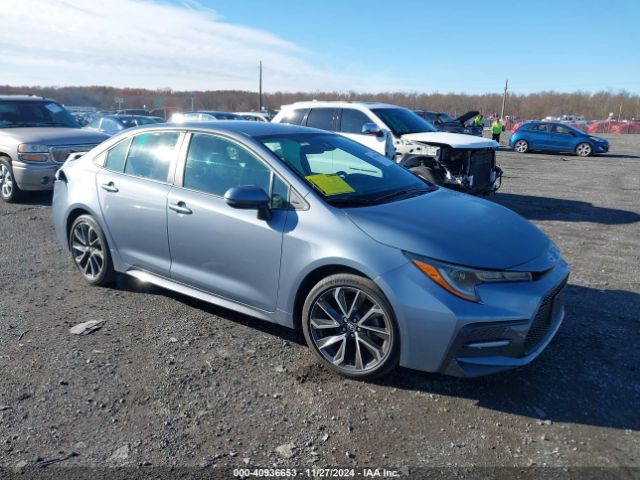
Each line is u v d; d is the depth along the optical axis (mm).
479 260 3115
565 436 2885
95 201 4699
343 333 3414
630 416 3068
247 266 3744
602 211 9336
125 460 2652
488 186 9102
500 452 2756
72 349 3738
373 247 3227
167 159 4312
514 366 3100
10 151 8609
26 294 4766
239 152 3943
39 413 3012
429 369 3135
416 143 8672
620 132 53344
